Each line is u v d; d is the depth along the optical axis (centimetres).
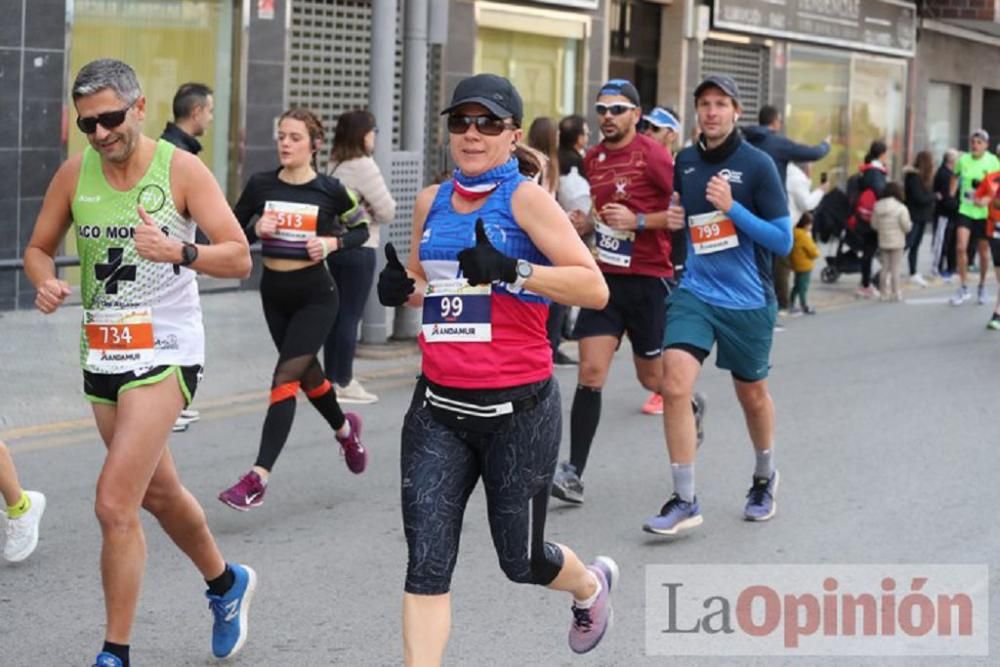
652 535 922
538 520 593
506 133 578
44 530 888
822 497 1024
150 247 594
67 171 623
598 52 2662
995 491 1052
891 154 3750
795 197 2072
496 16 2391
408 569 568
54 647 702
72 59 1766
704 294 890
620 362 1630
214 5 1930
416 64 1577
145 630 725
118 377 615
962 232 2291
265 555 859
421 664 554
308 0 2048
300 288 971
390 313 1841
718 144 875
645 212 976
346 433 988
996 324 1978
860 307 2244
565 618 764
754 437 949
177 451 1103
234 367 1434
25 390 1269
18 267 1212
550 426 582
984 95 4266
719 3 2964
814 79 3375
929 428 1284
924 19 3797
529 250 577
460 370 568
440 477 572
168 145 617
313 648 710
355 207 995
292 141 978
